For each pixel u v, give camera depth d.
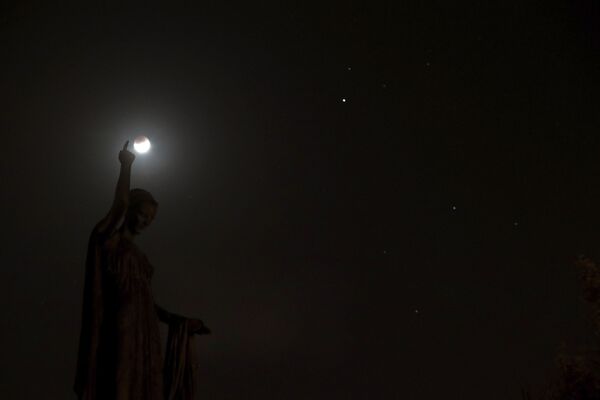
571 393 28.98
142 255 12.20
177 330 12.48
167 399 12.07
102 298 11.59
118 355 11.14
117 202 11.72
